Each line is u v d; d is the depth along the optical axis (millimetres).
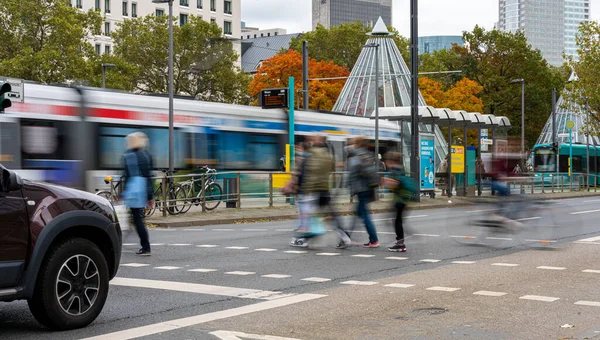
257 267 11766
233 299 8836
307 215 14680
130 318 7750
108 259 7660
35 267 6852
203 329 7172
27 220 6836
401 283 9992
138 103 24016
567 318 7586
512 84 68812
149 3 91562
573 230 16703
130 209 13484
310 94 59406
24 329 7258
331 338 6758
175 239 16625
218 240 16297
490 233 14906
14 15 44906
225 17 99125
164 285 9922
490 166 15133
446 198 33281
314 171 14508
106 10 86625
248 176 25484
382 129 36281
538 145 59562
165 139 24969
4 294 6633
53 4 46156
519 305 8305
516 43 68812
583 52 51344
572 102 53688
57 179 20781
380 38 52750
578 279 10273
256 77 61312
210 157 26672
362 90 50969
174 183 23109
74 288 7215
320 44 76000
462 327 7180
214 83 60469
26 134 20016
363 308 8195
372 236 14578
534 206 15430
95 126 22266
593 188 51781
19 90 17062
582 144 60875
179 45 58719
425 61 75562
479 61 69312
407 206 13977
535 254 13312
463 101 58531
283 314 7887
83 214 7250
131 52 58469
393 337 6785
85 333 7051
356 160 14617
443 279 10336
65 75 44812
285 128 29844
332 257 13094
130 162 13367
